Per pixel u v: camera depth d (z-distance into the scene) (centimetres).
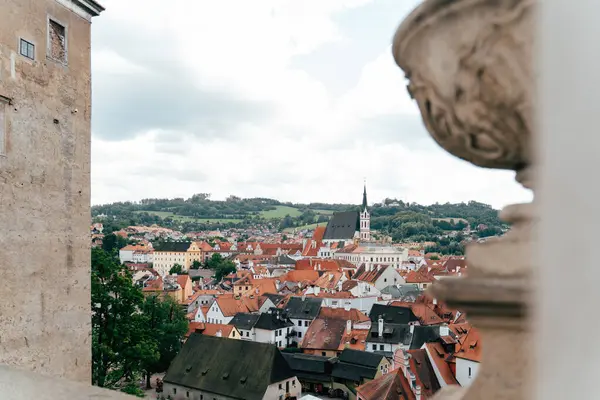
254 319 6216
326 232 16475
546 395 82
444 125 147
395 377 2898
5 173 860
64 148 997
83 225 1038
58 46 1003
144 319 2327
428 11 129
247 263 13525
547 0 86
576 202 79
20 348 873
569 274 79
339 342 5153
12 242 868
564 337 80
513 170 146
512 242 118
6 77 870
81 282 1022
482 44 121
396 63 158
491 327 123
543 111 88
